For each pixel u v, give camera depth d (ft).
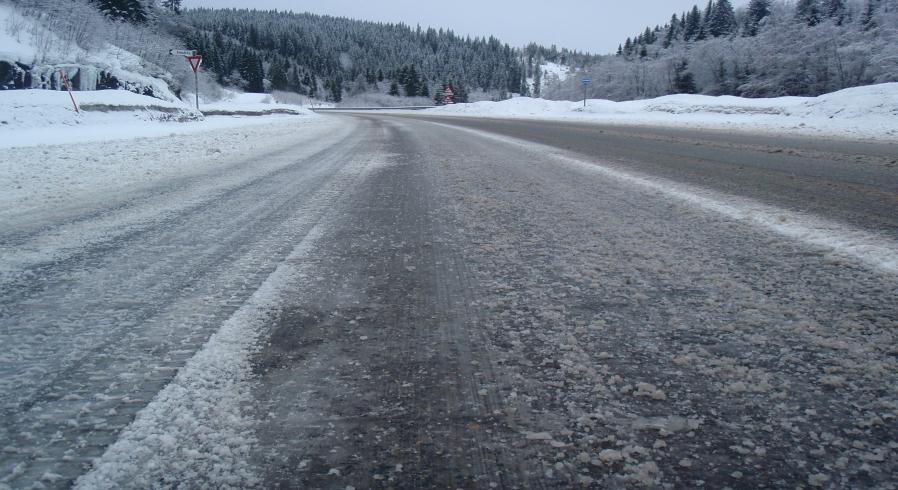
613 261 13.62
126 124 60.34
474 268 13.24
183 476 5.81
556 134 62.13
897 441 6.32
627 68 218.38
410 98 433.48
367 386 7.74
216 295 11.39
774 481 5.71
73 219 18.70
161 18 184.03
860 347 8.71
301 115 133.69
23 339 9.23
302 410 7.12
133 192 24.00
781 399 7.23
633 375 7.95
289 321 10.04
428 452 6.28
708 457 6.11
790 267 12.99
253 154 40.57
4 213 19.63
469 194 23.66
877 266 12.94
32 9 100.37
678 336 9.23
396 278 12.53
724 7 260.42
